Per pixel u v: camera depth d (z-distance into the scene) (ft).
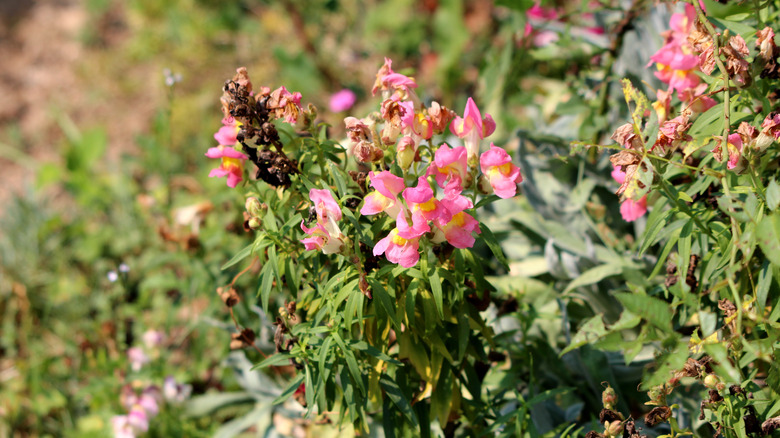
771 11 3.90
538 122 5.05
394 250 3.50
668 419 3.54
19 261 5.90
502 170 3.58
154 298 5.40
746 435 3.59
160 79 7.68
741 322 3.46
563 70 5.27
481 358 3.80
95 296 5.61
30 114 8.25
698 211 3.68
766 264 3.57
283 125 3.82
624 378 4.09
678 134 3.55
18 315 5.78
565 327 4.00
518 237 4.46
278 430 4.35
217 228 4.92
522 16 4.76
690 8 3.83
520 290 4.23
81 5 9.69
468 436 4.04
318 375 3.68
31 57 9.04
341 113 6.32
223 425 4.50
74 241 6.20
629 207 3.86
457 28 6.73
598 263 4.16
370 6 7.89
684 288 3.57
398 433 3.80
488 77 5.03
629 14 4.26
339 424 3.78
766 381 3.56
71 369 5.08
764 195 3.50
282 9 8.10
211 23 8.46
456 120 3.63
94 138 6.51
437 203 3.48
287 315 3.71
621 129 3.53
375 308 3.58
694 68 3.80
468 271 3.76
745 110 3.76
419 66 7.20
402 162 3.53
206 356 4.97
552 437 3.84
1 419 4.95
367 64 7.32
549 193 4.39
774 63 3.58
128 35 9.06
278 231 3.69
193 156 6.75
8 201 7.04
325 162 3.71
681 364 3.38
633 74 4.26
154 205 5.29
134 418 4.52
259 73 7.79
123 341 4.91
